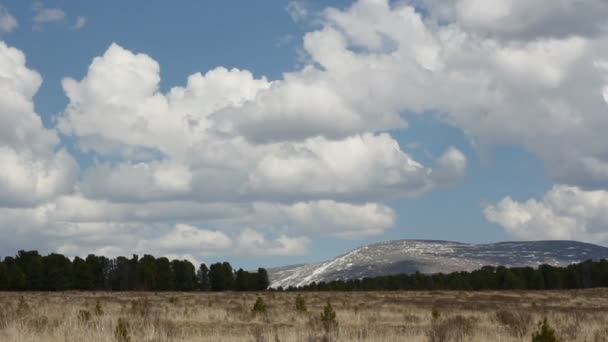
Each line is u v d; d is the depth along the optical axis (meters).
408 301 59.56
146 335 18.16
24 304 32.47
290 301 56.84
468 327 22.27
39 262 129.88
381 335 20.05
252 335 19.66
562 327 24.95
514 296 82.12
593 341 21.91
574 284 164.38
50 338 16.91
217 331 20.94
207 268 159.00
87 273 137.75
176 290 150.75
